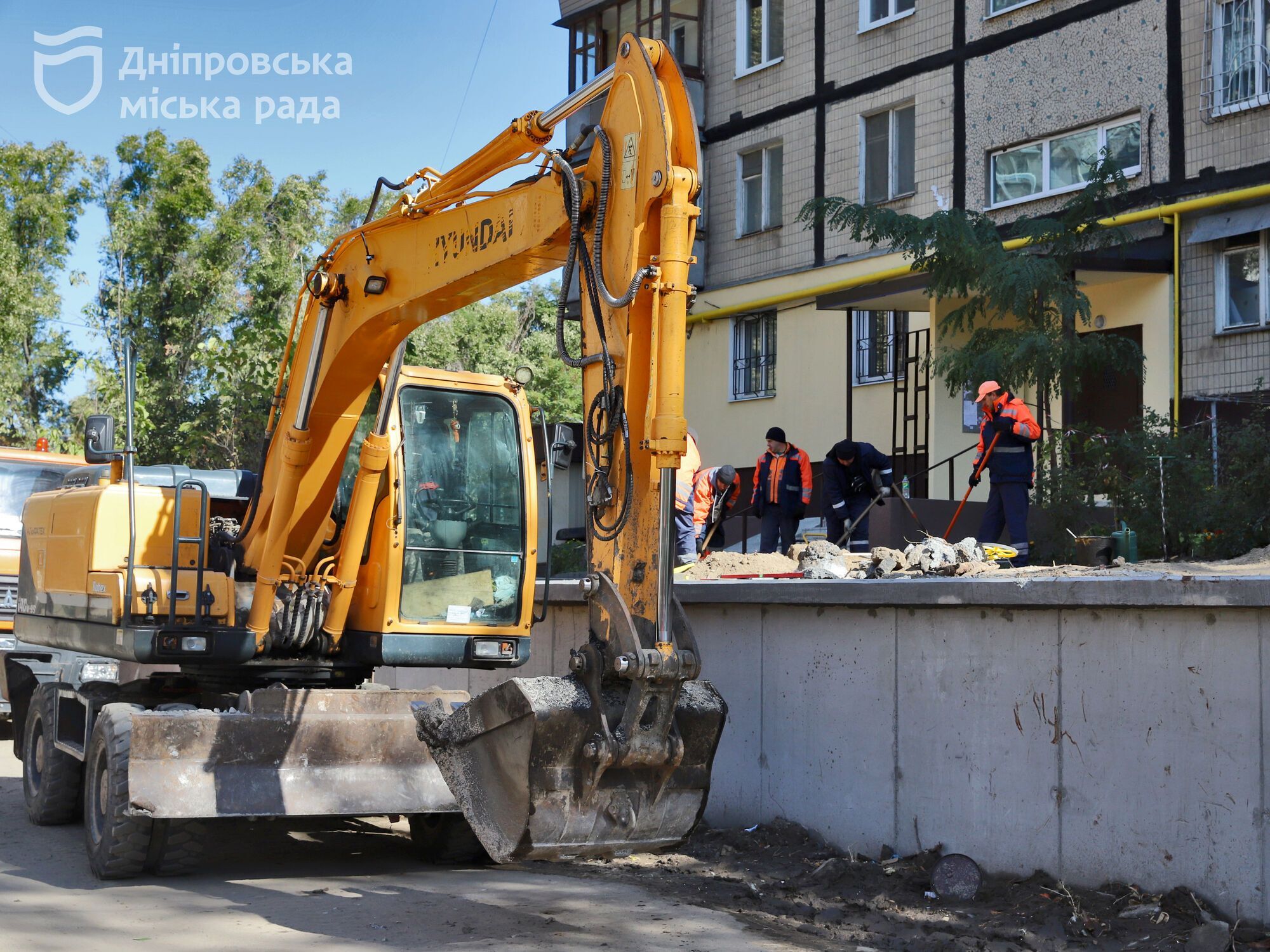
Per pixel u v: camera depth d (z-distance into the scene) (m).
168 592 7.38
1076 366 12.31
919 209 17.91
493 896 6.62
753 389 20.27
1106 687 6.19
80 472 9.43
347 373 7.21
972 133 17.22
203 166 34.19
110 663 8.62
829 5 19.22
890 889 6.62
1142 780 6.01
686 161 5.21
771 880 6.95
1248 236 14.18
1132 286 15.14
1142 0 15.25
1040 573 8.14
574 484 18.83
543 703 5.13
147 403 29.67
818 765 7.70
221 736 6.66
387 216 6.96
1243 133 14.26
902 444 17.27
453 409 7.81
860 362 18.31
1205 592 5.67
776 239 19.88
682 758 5.28
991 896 6.41
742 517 15.26
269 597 7.30
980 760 6.75
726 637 8.43
